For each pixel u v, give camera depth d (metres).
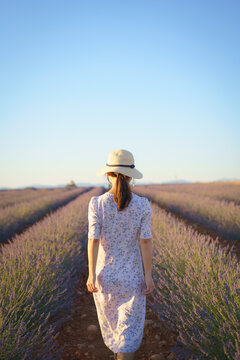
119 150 2.14
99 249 2.17
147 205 2.11
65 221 7.39
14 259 3.83
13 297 2.77
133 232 2.10
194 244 4.43
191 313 2.74
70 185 70.06
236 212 9.05
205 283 3.01
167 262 3.97
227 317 2.48
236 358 2.03
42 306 3.11
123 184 2.06
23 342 2.45
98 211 2.09
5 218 10.48
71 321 3.52
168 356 2.72
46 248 4.55
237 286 2.74
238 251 6.43
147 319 3.50
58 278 3.79
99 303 2.16
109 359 2.73
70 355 2.80
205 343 2.37
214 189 25.62
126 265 2.09
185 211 12.25
